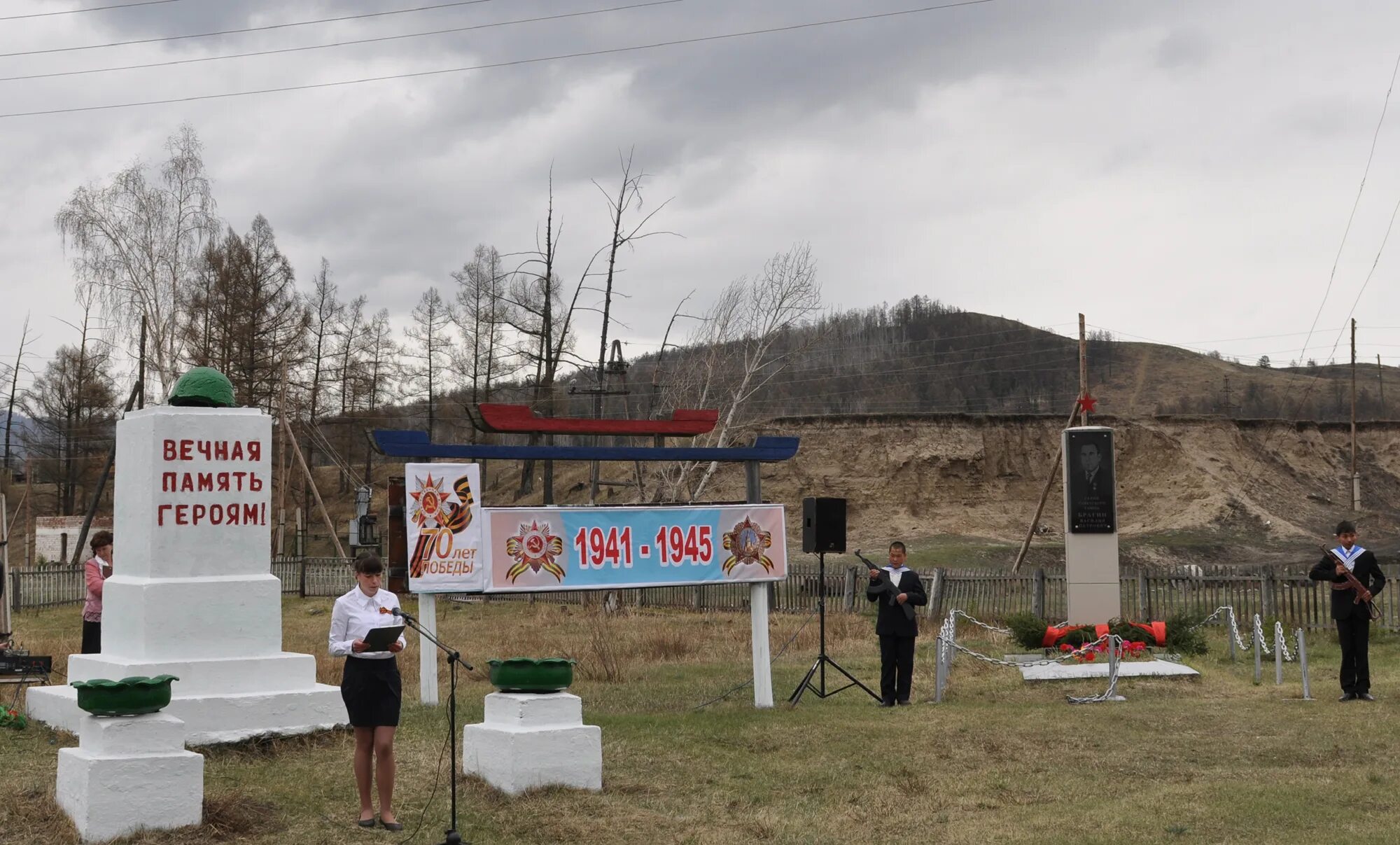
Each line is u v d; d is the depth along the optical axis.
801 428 65.88
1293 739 11.80
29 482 65.19
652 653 21.03
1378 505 66.62
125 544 11.80
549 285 49.56
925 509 63.34
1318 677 16.78
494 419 14.02
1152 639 19.67
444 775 9.88
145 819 7.98
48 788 8.92
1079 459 22.59
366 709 8.41
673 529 14.34
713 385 39.72
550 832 8.46
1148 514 62.72
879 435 65.31
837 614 31.58
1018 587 29.08
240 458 11.67
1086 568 22.38
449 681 17.36
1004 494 64.81
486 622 30.08
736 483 63.59
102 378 75.31
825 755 11.16
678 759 10.88
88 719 8.22
